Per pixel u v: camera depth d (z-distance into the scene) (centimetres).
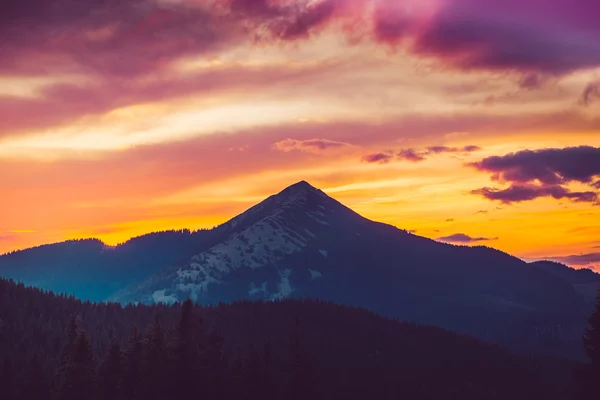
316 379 14712
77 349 14112
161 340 14988
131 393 14288
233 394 14462
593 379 10969
